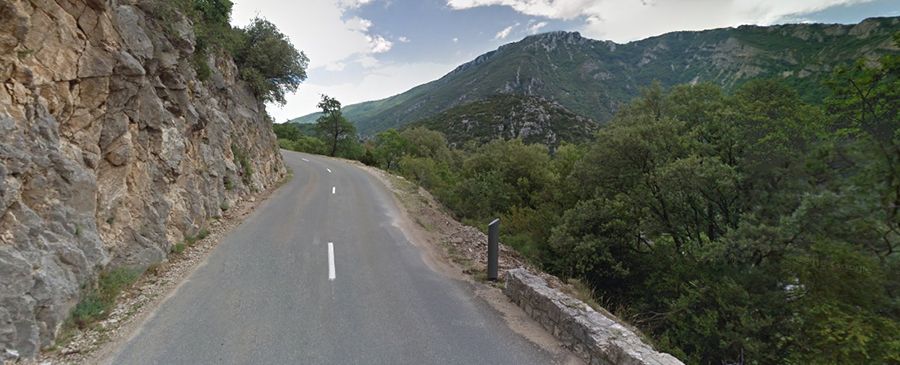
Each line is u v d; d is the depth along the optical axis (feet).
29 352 15.44
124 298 22.06
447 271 29.22
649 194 61.16
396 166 161.07
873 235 41.96
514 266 31.22
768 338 41.27
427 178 101.55
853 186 43.09
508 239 64.80
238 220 42.80
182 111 36.19
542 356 17.48
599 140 65.98
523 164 102.37
